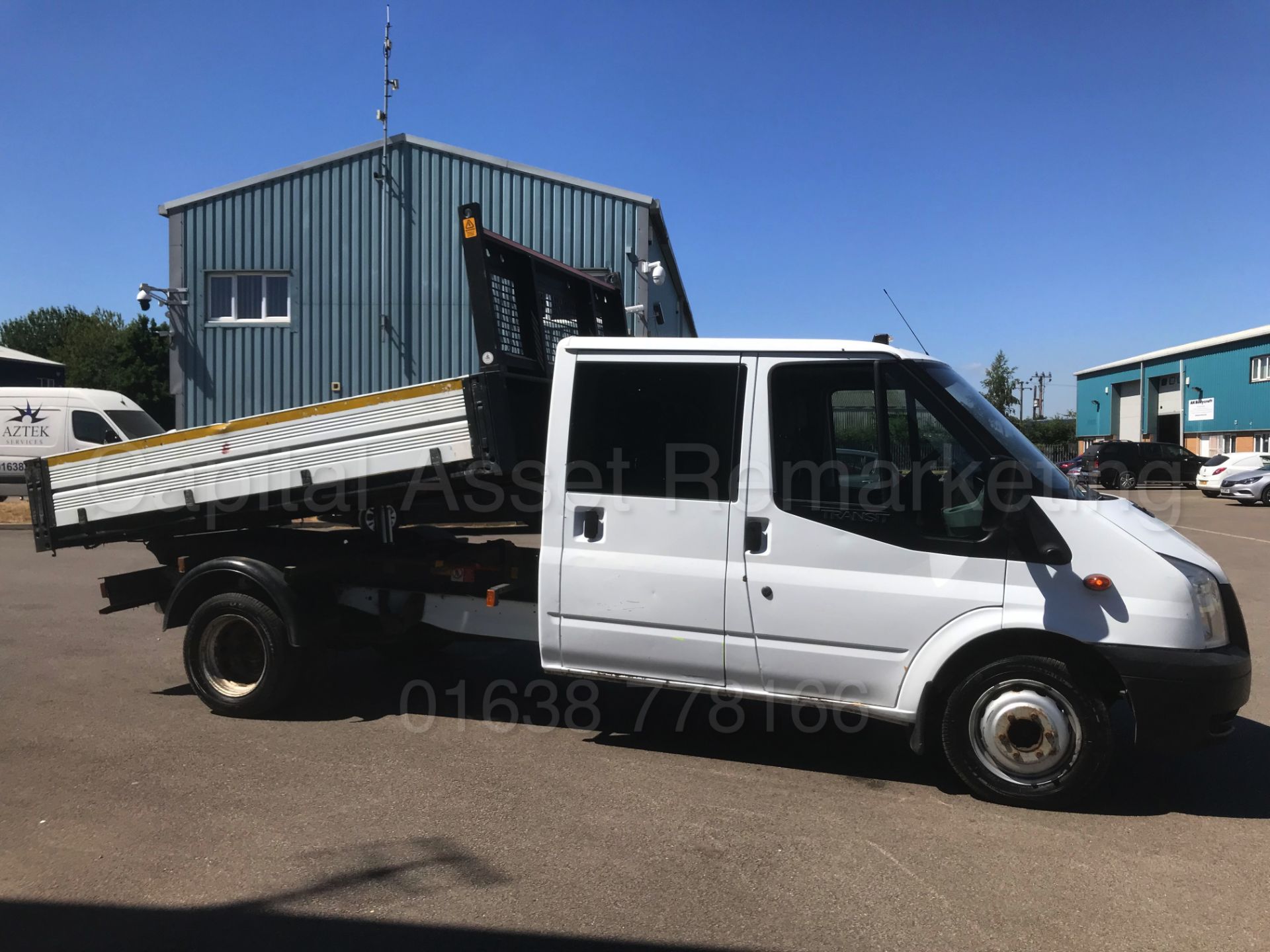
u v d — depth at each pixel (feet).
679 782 15.42
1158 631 13.44
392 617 19.10
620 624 15.81
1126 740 17.75
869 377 14.73
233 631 19.04
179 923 10.78
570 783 15.29
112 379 174.81
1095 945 10.43
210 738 17.54
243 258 63.16
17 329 240.73
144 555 45.11
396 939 10.41
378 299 62.95
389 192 62.49
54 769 15.81
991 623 13.99
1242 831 13.53
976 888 11.73
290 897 11.37
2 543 50.39
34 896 11.43
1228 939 10.56
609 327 22.79
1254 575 39.73
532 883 11.75
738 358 15.34
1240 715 19.15
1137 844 13.05
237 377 63.67
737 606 15.12
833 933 10.64
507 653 24.82
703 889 11.65
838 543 14.67
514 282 18.30
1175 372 145.28
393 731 18.07
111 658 23.89
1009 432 15.25
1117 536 13.75
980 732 14.42
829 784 15.42
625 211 60.29
